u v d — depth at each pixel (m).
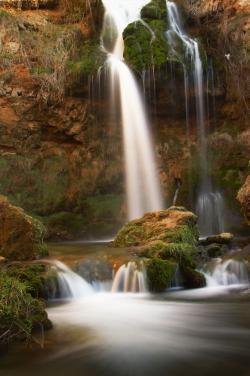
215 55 14.26
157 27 13.71
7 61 13.42
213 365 4.34
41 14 14.95
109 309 6.42
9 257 7.60
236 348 4.80
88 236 13.30
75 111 13.55
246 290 7.64
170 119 14.30
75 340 5.02
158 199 13.86
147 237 8.95
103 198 13.84
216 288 7.84
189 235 8.89
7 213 7.76
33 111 13.47
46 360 4.45
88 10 14.85
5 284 5.41
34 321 5.23
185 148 14.25
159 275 7.60
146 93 13.22
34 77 13.45
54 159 13.55
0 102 13.23
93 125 13.82
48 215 13.02
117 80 13.22
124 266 7.57
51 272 7.09
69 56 13.81
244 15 14.26
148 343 4.96
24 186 12.99
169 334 5.27
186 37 14.13
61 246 10.59
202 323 5.71
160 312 6.24
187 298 7.11
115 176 13.94
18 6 14.77
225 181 13.22
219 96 14.00
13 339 4.89
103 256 7.91
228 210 12.84
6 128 13.21
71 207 13.38
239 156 13.50
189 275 7.94
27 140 13.38
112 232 13.52
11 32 13.80
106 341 5.00
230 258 8.46
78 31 14.52
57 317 5.97
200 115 13.96
